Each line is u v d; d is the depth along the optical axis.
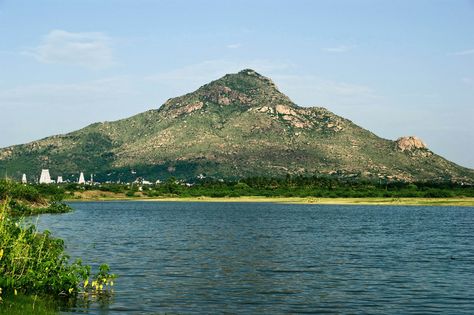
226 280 41.09
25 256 29.94
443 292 36.69
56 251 35.03
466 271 46.69
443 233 93.94
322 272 45.72
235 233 90.62
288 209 199.50
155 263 50.41
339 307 31.98
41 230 85.62
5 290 28.69
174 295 34.81
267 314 30.05
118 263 50.00
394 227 109.69
